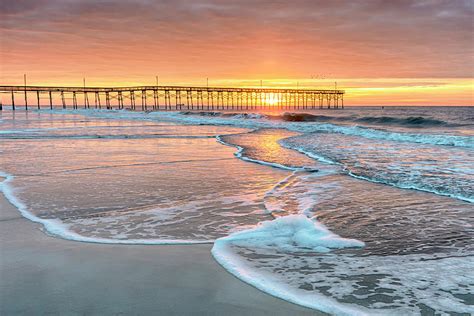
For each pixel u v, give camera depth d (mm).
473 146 11969
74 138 16297
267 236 3920
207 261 3283
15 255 3428
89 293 2689
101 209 5031
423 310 2443
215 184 6668
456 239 3818
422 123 24656
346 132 19484
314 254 3467
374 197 5676
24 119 38438
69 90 88375
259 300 2590
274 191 6137
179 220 4555
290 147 12820
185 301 2574
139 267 3154
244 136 17703
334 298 2617
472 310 2434
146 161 9484
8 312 2434
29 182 6773
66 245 3688
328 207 5129
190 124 28969
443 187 6152
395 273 3029
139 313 2414
